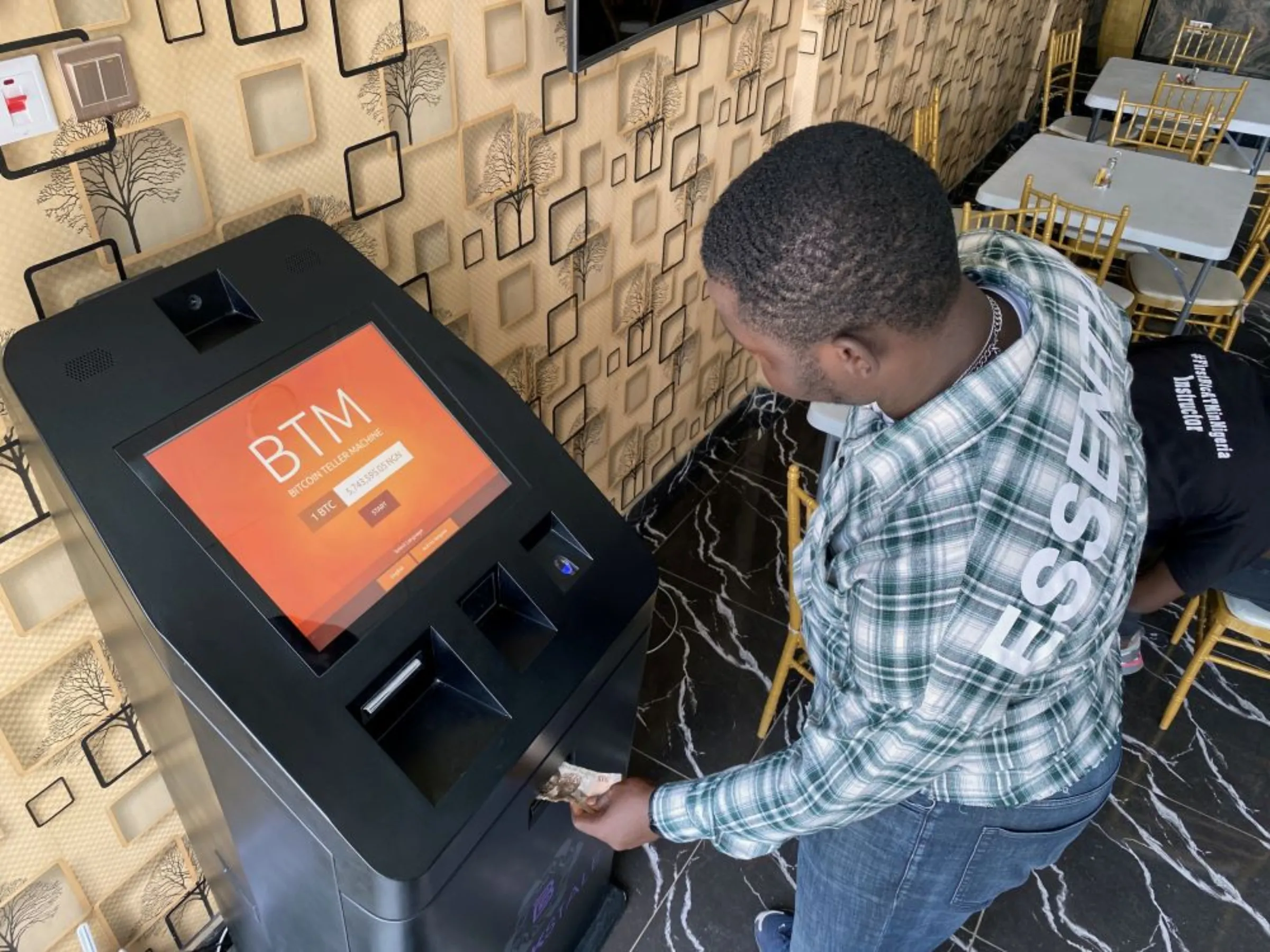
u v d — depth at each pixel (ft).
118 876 4.46
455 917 3.22
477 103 4.84
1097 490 2.57
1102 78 13.70
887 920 3.97
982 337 2.56
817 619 3.29
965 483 2.46
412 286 4.92
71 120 3.07
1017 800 3.25
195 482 2.86
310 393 3.18
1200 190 9.43
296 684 2.76
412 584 3.11
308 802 2.64
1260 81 13.58
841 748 2.84
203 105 3.48
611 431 7.65
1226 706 7.12
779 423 10.27
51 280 3.24
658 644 7.46
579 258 6.28
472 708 3.18
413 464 3.31
